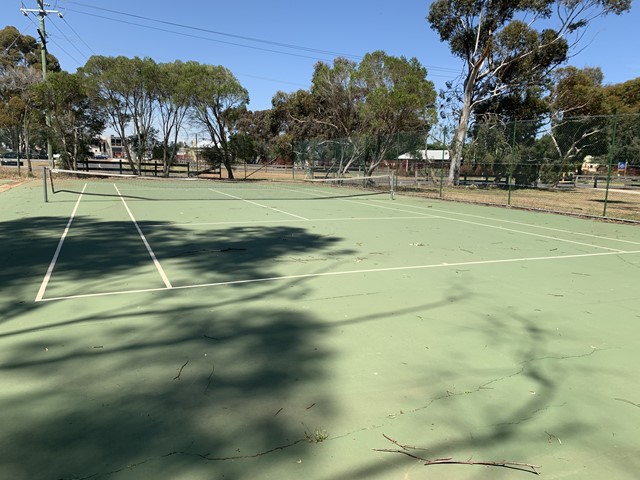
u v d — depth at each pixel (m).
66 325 4.47
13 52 50.84
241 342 4.13
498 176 25.06
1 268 6.77
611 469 2.52
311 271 6.83
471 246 9.18
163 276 6.42
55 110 27.33
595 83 45.62
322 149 30.62
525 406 3.15
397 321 4.75
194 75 29.58
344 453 2.59
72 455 2.51
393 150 24.67
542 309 5.25
